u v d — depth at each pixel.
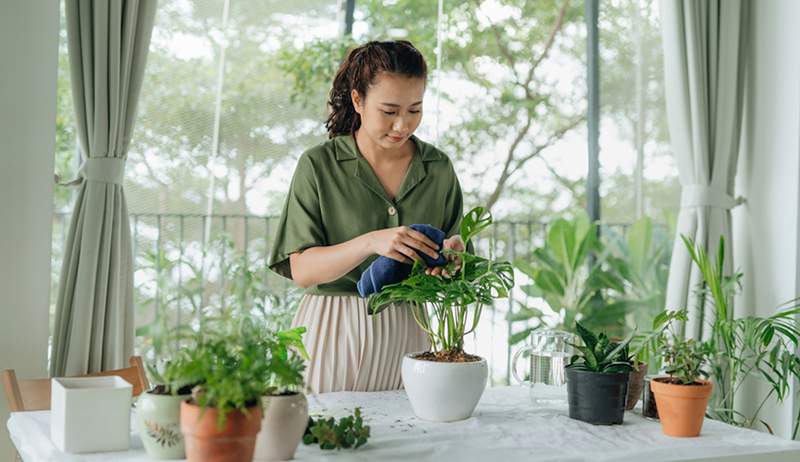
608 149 4.36
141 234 3.18
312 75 3.49
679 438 1.59
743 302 3.50
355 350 2.03
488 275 1.71
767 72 3.43
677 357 1.66
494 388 2.12
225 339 1.24
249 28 3.36
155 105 3.19
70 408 1.35
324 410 1.76
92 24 2.62
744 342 3.03
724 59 3.46
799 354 3.23
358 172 2.05
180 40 3.22
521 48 4.80
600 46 4.30
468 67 4.71
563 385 1.82
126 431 1.39
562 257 4.72
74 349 2.56
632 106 4.38
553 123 4.81
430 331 1.80
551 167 4.84
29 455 1.42
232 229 3.35
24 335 2.56
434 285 1.67
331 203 2.05
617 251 4.61
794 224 3.28
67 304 2.60
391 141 1.98
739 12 3.49
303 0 3.47
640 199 4.47
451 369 1.64
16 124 2.55
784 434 3.27
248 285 3.07
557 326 4.76
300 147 3.48
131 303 2.71
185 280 3.25
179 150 3.23
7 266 2.54
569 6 4.79
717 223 3.45
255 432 1.18
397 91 1.90
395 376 2.07
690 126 3.47
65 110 3.93
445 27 4.62
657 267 4.54
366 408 1.80
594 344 1.74
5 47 2.53
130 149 3.14
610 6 4.31
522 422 1.69
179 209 3.25
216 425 1.14
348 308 2.04
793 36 3.31
